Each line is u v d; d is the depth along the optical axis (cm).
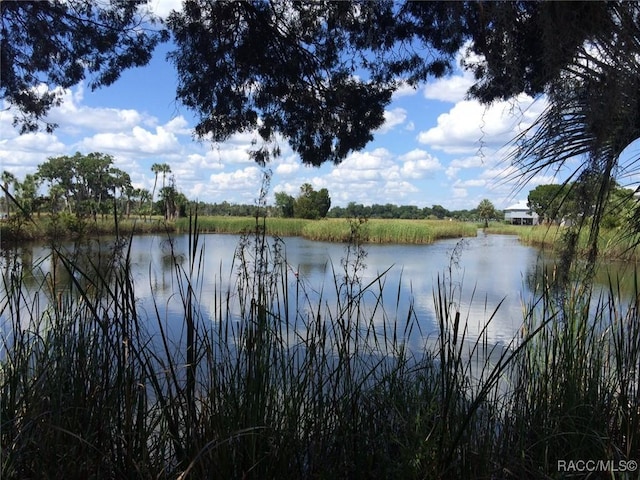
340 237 1667
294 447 200
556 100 199
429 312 569
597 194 224
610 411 236
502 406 240
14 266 208
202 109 446
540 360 265
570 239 238
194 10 394
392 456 209
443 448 197
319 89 443
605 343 268
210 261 655
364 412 215
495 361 333
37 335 215
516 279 1061
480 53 226
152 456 188
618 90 176
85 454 180
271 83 436
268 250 227
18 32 411
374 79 411
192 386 192
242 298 222
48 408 183
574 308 250
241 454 187
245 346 206
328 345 253
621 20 166
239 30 410
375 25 327
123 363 183
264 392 196
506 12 176
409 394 231
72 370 196
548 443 214
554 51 170
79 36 432
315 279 525
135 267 404
